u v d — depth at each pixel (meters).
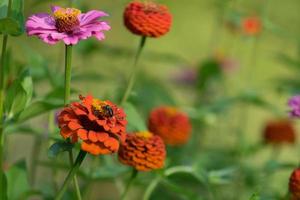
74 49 6.21
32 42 9.48
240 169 6.15
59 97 4.23
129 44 9.65
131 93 4.67
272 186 6.52
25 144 7.86
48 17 3.52
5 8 3.81
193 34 11.62
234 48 10.56
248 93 6.26
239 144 6.54
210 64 7.44
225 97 6.96
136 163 3.84
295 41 7.37
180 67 8.64
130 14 4.28
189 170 4.58
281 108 9.13
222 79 7.61
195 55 11.12
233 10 7.18
